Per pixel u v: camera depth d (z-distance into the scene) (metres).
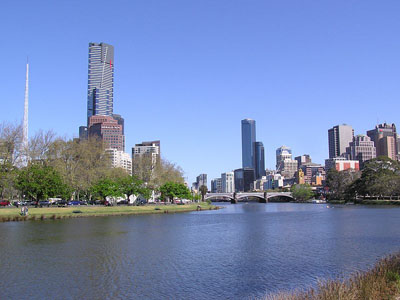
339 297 24.19
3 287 35.41
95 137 166.50
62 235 74.00
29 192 124.25
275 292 33.28
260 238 70.31
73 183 142.12
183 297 32.31
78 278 38.72
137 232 80.56
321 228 88.44
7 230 82.25
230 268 43.31
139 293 33.53
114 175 174.38
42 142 135.50
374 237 68.94
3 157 116.00
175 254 52.66
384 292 26.02
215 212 174.75
